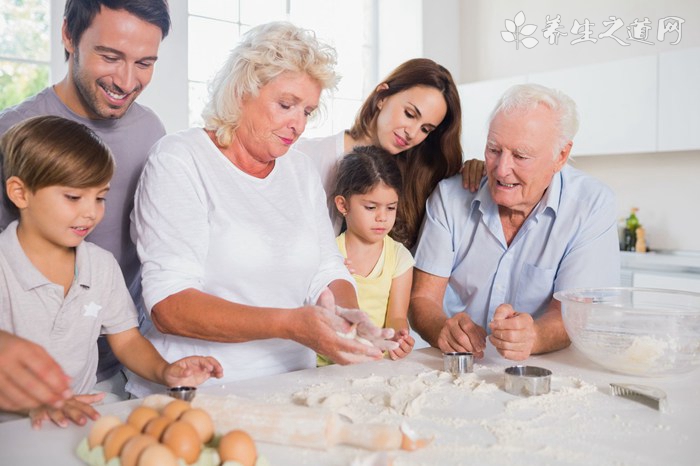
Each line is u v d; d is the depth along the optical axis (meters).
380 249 1.89
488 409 1.04
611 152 3.45
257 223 1.37
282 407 0.90
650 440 0.91
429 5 4.41
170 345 1.38
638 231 3.57
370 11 4.59
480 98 4.02
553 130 1.52
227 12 3.76
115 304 1.36
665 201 3.57
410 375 1.23
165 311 1.21
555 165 1.61
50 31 2.99
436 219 1.81
